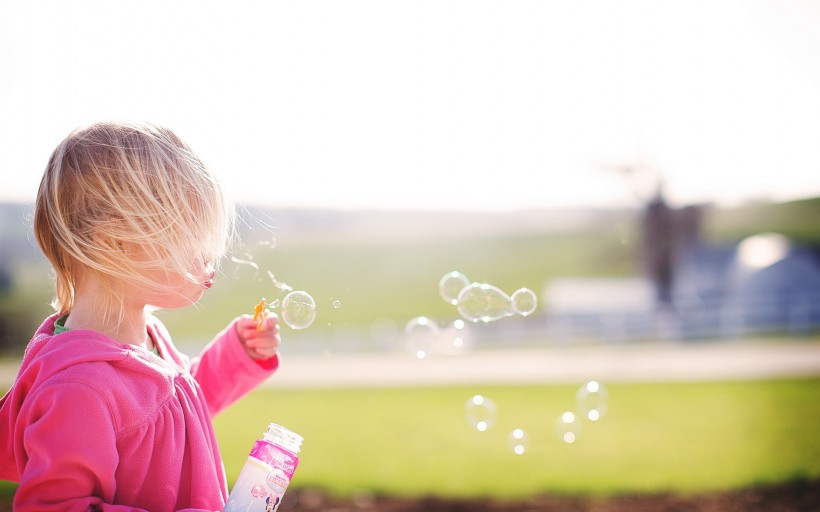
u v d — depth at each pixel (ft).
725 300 74.59
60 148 3.85
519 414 28.68
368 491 17.33
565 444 22.76
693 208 81.56
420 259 135.33
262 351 5.06
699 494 16.84
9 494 16.52
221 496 4.08
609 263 120.16
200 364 5.07
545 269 124.06
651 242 76.02
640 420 26.45
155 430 3.76
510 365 49.98
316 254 135.54
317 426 27.09
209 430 4.31
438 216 199.41
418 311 96.07
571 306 77.25
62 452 3.34
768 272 73.92
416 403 32.76
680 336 64.59
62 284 4.07
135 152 3.76
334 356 60.18
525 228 177.47
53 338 3.73
